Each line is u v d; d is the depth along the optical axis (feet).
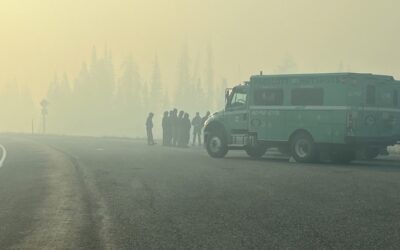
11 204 36.06
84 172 54.49
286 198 37.17
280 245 24.18
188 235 26.25
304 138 67.51
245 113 73.36
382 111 66.33
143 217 30.81
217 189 41.68
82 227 28.32
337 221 29.30
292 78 68.69
